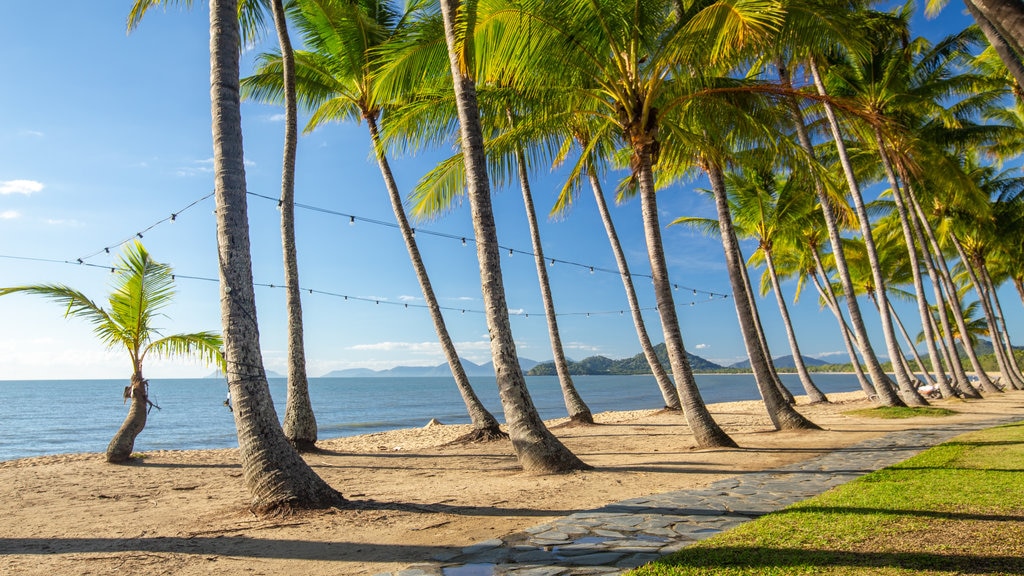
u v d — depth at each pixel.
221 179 6.51
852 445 10.72
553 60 9.99
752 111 12.36
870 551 3.98
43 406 59.53
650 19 10.73
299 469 6.43
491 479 8.49
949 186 20.12
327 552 4.72
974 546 3.99
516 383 8.81
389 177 15.75
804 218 23.47
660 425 17.28
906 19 20.56
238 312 6.44
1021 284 34.81
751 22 8.13
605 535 4.96
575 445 13.15
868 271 31.45
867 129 20.03
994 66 22.30
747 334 13.87
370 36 14.78
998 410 17.72
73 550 5.06
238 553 4.78
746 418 19.73
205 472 10.64
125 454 12.02
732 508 5.88
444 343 15.35
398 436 19.50
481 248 8.78
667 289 11.34
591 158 12.57
